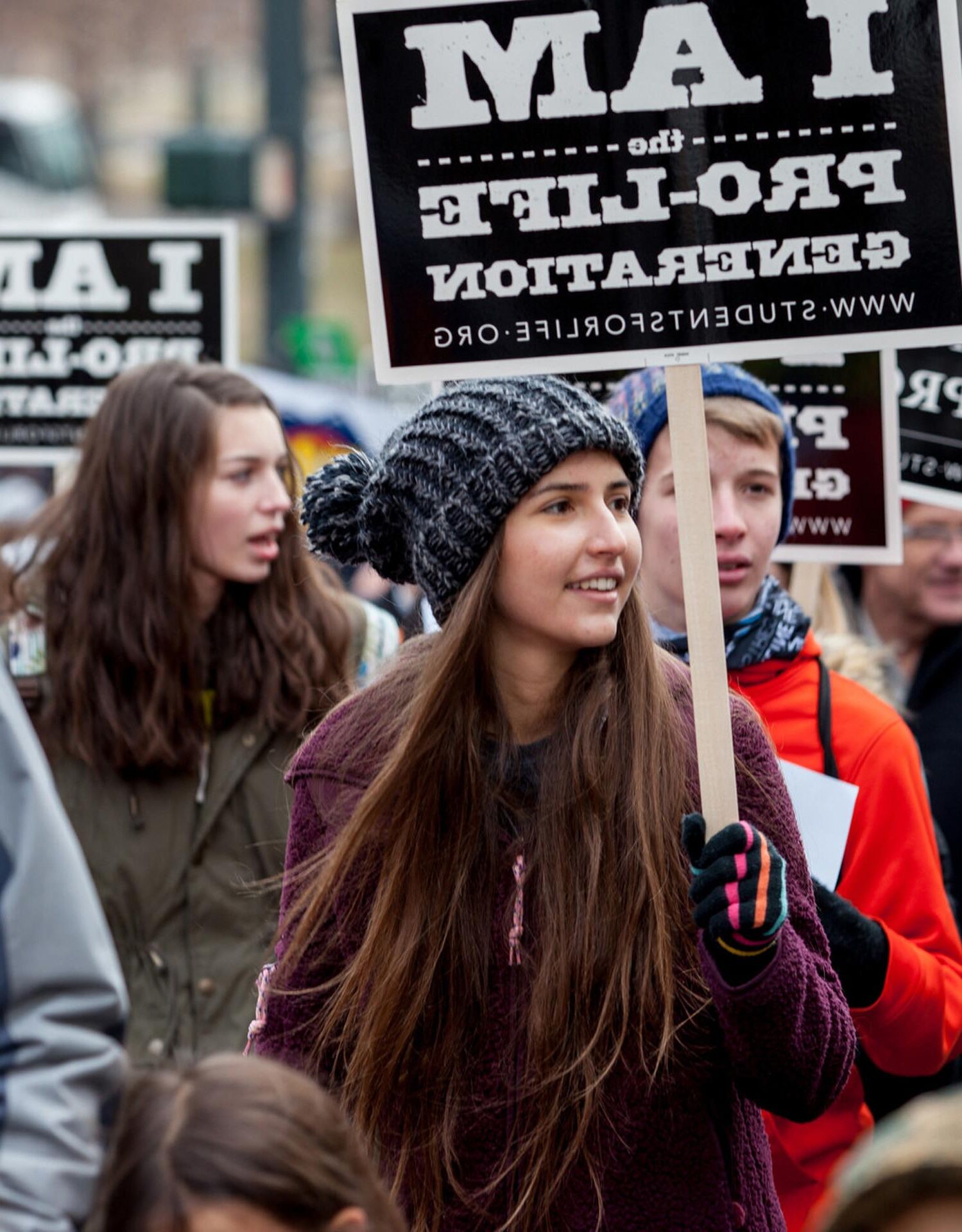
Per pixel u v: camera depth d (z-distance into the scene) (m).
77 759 5.83
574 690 3.86
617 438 3.81
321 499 4.25
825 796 4.79
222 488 5.87
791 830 3.89
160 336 7.80
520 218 3.93
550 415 3.78
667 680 3.96
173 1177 2.79
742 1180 3.75
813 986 3.62
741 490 5.11
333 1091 3.92
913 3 3.79
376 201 3.96
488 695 3.88
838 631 6.39
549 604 3.78
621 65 3.87
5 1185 2.76
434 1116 3.71
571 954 3.67
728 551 5.04
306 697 5.84
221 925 5.70
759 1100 3.64
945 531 7.19
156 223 7.79
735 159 3.86
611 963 3.67
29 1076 2.85
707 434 5.07
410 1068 3.72
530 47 3.89
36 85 36.94
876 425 6.03
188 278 7.79
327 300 32.94
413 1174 3.71
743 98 3.85
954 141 3.81
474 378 3.97
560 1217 3.65
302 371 15.45
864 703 5.03
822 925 4.29
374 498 4.04
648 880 3.70
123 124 40.50
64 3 40.56
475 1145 3.70
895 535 6.04
